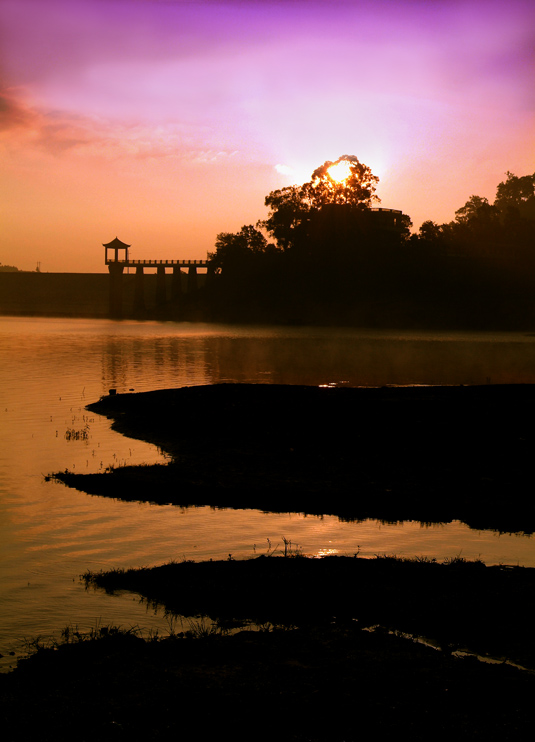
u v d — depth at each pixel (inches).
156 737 347.3
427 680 401.1
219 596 541.3
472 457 1057.5
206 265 7864.2
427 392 1544.0
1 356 3107.8
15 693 392.8
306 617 504.7
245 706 373.7
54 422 1408.7
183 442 1189.7
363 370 2655.0
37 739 347.3
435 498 856.9
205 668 418.9
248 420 1317.7
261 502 846.5
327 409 1368.1
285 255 7003.0
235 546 692.7
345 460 1044.5
